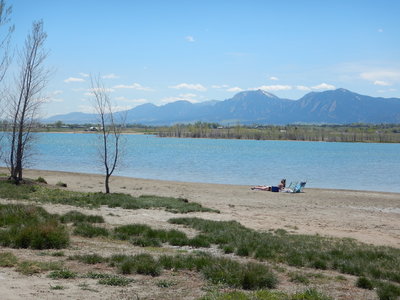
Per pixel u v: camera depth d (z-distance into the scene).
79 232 14.38
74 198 24.64
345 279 10.97
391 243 18.36
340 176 57.38
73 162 67.69
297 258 12.88
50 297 7.23
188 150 118.44
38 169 55.22
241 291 8.52
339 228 21.61
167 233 15.44
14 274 8.62
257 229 19.45
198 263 10.44
